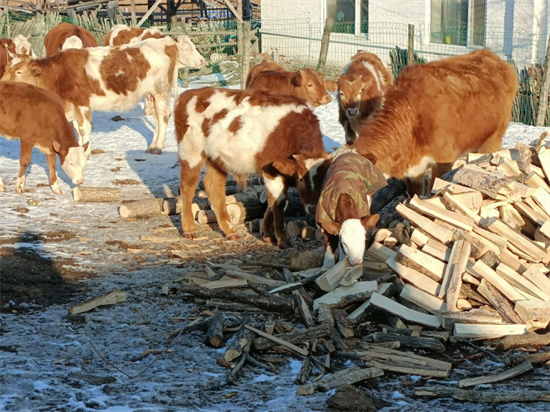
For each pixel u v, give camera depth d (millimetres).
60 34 13531
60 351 5766
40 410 5121
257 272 6656
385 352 5691
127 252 7340
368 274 6434
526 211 6391
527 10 12078
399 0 14398
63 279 6777
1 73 12781
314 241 7535
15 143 11234
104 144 11148
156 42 10594
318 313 6059
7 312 6250
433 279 6133
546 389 5293
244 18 20562
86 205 8547
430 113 7207
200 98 7406
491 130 7719
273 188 7266
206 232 7832
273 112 7152
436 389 5289
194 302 6398
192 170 7566
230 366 5598
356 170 6508
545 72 11203
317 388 5332
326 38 14938
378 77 9062
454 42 13648
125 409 5121
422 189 7398
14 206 8414
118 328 6059
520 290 5969
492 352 5715
